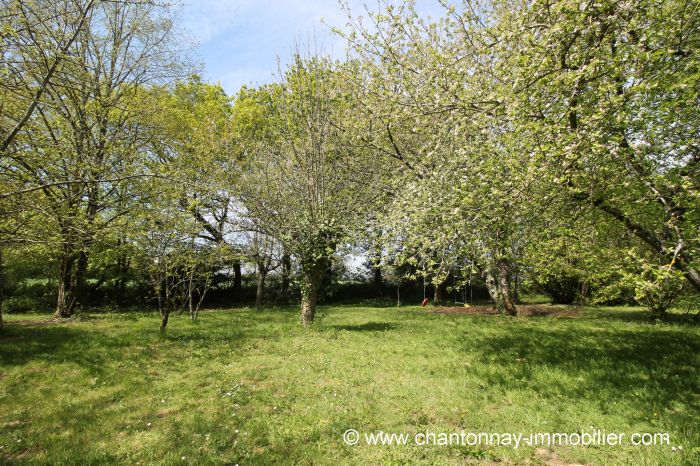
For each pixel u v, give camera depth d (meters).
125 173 11.86
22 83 7.67
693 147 6.74
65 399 6.43
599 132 5.40
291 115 14.77
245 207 17.19
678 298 12.62
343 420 5.41
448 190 8.12
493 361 8.23
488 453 4.52
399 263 9.69
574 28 5.57
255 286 28.66
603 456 4.42
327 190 13.86
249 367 8.18
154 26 16.30
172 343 10.55
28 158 8.34
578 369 7.44
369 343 10.34
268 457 4.46
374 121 11.93
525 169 6.69
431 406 5.89
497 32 7.47
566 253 11.24
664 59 5.93
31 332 12.11
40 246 10.73
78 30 7.75
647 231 7.12
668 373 7.11
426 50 10.00
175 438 5.00
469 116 7.90
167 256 12.47
